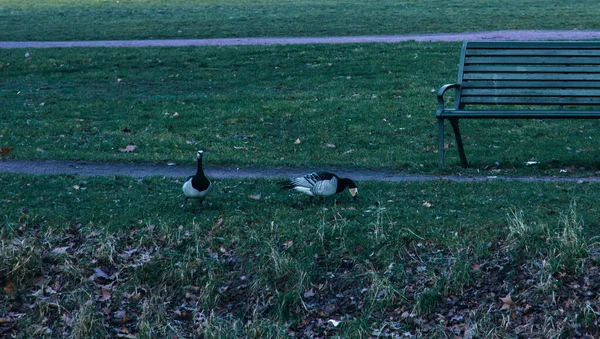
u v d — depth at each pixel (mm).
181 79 16172
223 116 12992
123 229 8961
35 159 11047
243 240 8766
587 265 8344
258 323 8289
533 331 8047
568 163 10484
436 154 11047
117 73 16812
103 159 11031
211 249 8742
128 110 13477
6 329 8336
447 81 14969
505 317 8133
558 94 10391
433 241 8625
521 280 8312
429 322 8219
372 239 8656
